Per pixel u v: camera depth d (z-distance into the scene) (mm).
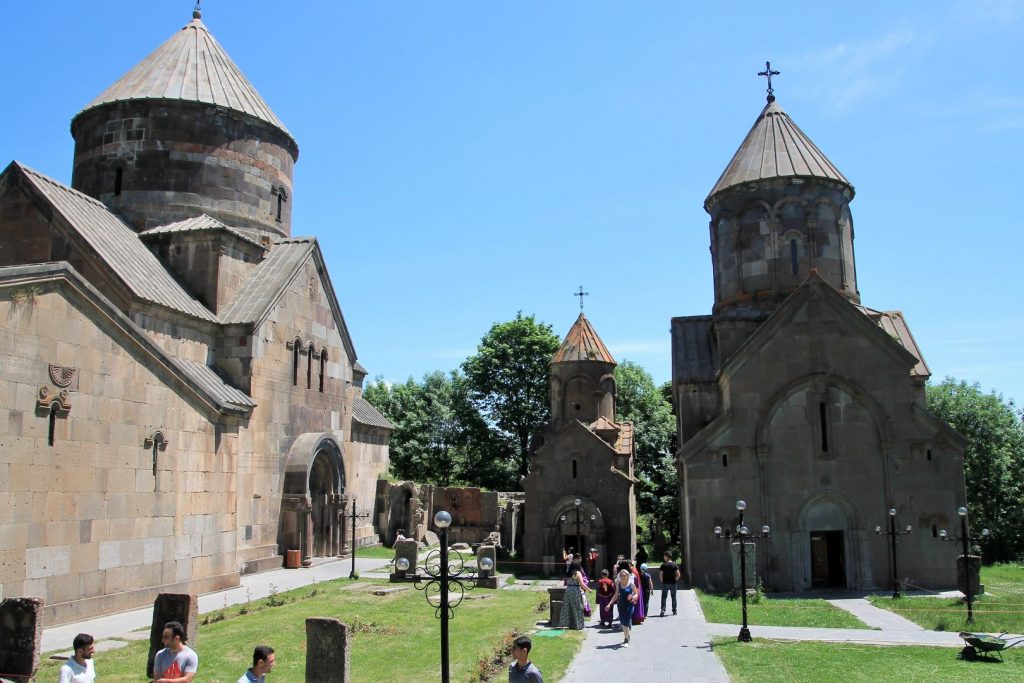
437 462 58656
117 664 12125
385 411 62750
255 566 23125
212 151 26828
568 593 15953
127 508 16766
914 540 22375
